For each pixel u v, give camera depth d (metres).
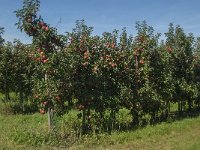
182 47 23.80
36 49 16.59
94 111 19.06
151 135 17.25
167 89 21.72
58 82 16.28
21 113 24.47
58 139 15.77
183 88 23.48
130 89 19.27
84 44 17.36
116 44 18.95
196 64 25.55
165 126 18.84
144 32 20.84
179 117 22.97
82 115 18.28
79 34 17.45
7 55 25.16
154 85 20.95
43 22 16.56
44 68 16.08
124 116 21.12
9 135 16.02
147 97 20.14
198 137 16.84
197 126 19.67
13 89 25.69
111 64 18.27
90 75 17.42
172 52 23.44
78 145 15.45
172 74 23.03
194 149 14.12
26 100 25.86
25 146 14.98
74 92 17.08
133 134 16.97
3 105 26.23
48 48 16.52
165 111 21.94
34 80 17.08
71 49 16.86
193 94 24.50
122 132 17.61
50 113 17.20
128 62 19.77
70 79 16.70
